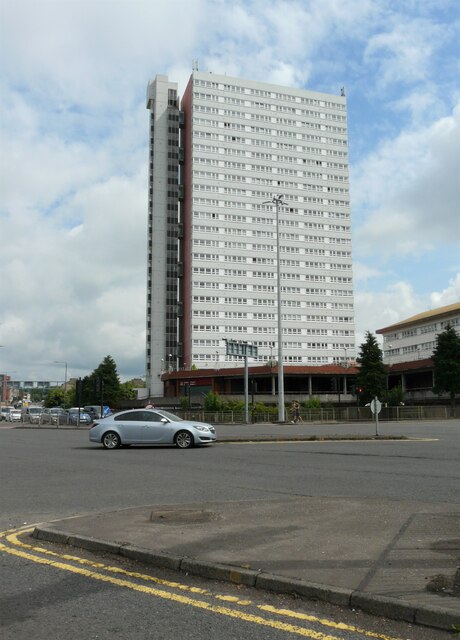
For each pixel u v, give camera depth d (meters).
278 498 9.17
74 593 4.88
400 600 4.33
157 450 19.34
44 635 4.01
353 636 3.96
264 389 93.62
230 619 4.27
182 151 124.31
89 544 6.29
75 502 9.19
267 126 122.75
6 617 4.35
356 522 7.00
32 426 45.91
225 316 111.44
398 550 5.69
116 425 20.38
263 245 117.19
